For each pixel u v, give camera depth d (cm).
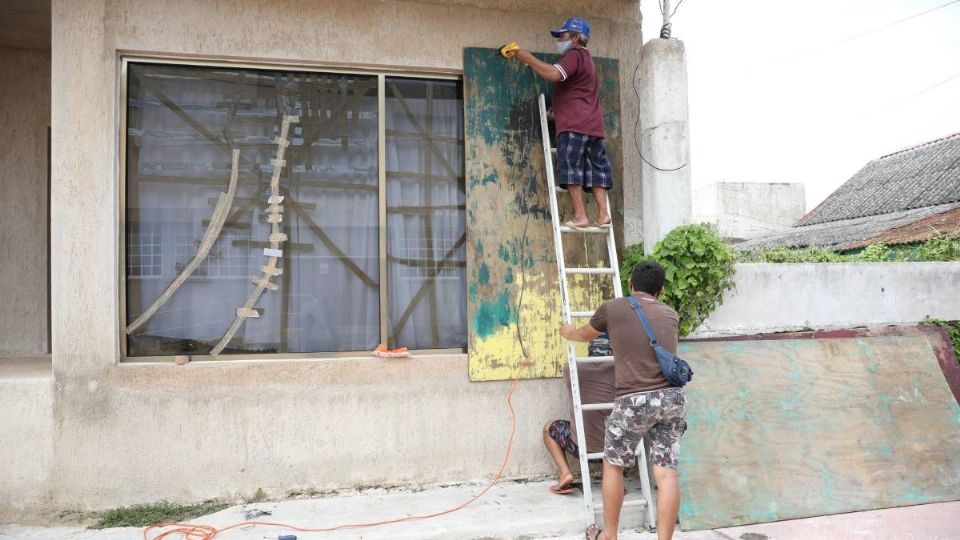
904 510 430
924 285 562
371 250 453
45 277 567
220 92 434
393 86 464
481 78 466
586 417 415
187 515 390
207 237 429
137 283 418
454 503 411
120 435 399
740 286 505
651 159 474
